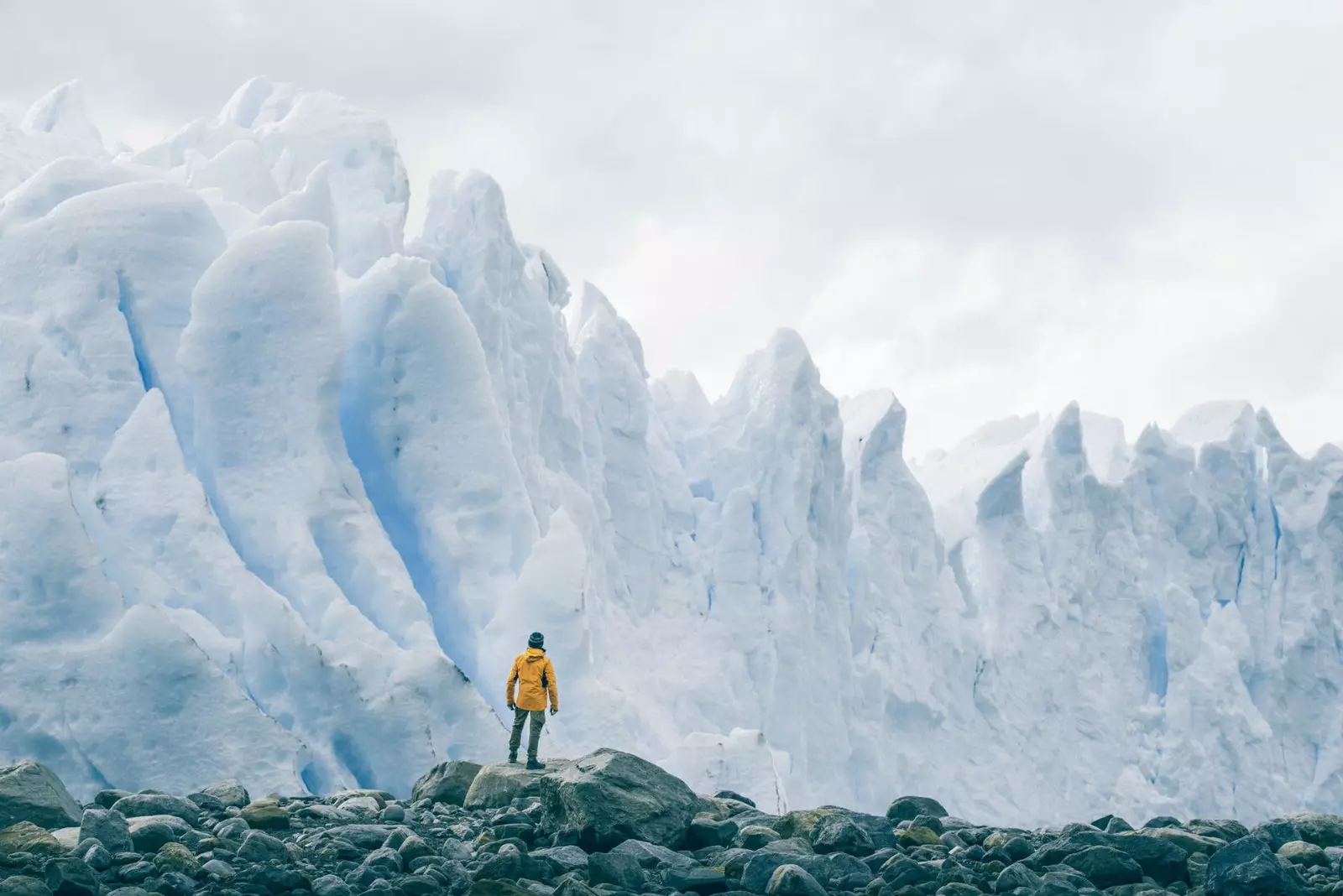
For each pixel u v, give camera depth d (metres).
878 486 46.53
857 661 42.91
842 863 9.29
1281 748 50.66
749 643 39.34
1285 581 52.91
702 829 10.75
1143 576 51.84
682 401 49.31
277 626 23.48
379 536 26.05
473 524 27.62
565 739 25.73
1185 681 49.66
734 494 41.03
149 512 24.42
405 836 10.41
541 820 11.16
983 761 45.12
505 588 27.25
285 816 11.91
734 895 8.76
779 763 35.25
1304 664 51.50
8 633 21.80
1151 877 9.46
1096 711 48.25
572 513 35.69
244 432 25.94
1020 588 48.16
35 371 25.56
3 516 22.38
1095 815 46.53
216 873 9.08
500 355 33.72
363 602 25.61
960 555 49.94
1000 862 9.59
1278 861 8.55
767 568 40.38
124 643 21.78
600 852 9.57
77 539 22.38
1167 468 53.91
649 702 35.91
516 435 33.78
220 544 24.38
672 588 40.78
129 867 9.07
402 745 23.53
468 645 27.06
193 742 21.67
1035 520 52.34
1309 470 54.09
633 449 41.12
